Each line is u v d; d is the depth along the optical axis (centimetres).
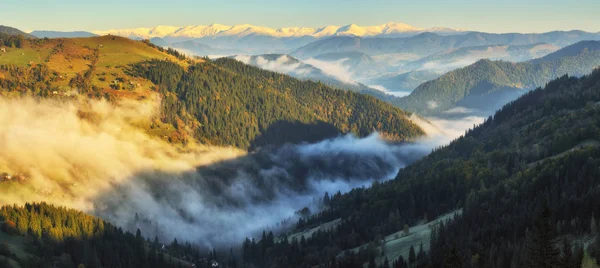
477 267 16112
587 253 14188
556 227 16062
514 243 16412
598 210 16350
